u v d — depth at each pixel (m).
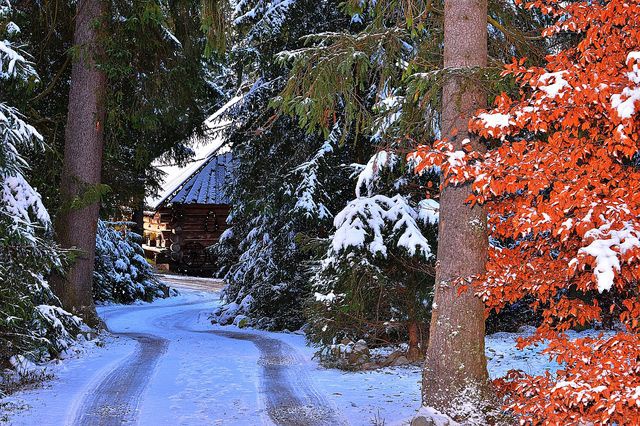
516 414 7.44
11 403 9.10
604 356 5.66
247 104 20.08
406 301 12.80
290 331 21.19
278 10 17.06
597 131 5.84
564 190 5.43
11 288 11.38
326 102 9.18
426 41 9.53
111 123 17.06
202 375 11.70
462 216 7.79
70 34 17.38
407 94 8.52
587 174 5.67
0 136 10.81
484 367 7.80
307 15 17.66
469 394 7.63
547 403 6.02
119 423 8.25
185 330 21.38
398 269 12.80
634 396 5.15
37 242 11.95
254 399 9.70
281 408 9.09
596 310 6.46
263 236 22.69
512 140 8.53
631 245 4.87
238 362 13.23
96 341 15.18
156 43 16.48
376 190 13.46
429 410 7.59
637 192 5.46
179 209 42.66
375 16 10.32
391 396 9.80
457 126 7.75
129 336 17.86
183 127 21.06
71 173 16.19
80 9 15.86
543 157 5.78
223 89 27.08
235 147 22.30
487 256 7.81
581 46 5.77
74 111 16.27
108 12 15.81
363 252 12.24
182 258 43.38
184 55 17.36
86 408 8.98
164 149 22.22
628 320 5.96
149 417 8.58
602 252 4.86
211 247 27.02
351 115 9.60
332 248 12.32
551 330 6.60
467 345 7.73
